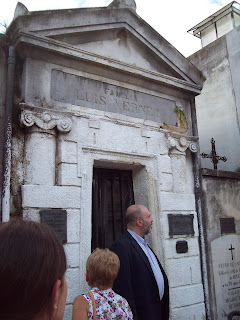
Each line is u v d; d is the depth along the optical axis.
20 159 3.74
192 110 5.72
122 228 4.75
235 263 5.38
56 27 4.05
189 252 4.81
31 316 0.81
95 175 4.68
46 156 3.83
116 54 4.80
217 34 10.84
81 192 3.96
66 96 4.18
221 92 8.50
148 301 2.84
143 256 3.02
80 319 1.99
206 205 5.33
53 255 0.88
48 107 3.99
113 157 4.41
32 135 3.81
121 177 4.90
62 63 4.22
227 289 5.13
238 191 5.89
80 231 3.81
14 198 3.57
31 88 3.92
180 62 5.46
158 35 5.16
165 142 5.05
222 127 8.27
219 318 4.88
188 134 5.53
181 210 4.91
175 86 5.30
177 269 4.59
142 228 3.21
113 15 4.62
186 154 5.45
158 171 4.80
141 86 5.04
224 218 5.48
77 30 4.27
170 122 5.30
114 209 4.72
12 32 3.90
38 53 3.99
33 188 3.60
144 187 4.71
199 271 4.84
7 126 3.64
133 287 2.88
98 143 4.28
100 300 2.09
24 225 0.90
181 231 4.79
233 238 5.50
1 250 0.82
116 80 4.75
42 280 0.82
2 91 3.83
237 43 8.26
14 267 0.79
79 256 3.73
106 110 4.51
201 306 4.68
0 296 0.78
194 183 5.37
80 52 4.22
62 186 3.83
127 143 4.58
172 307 4.36
